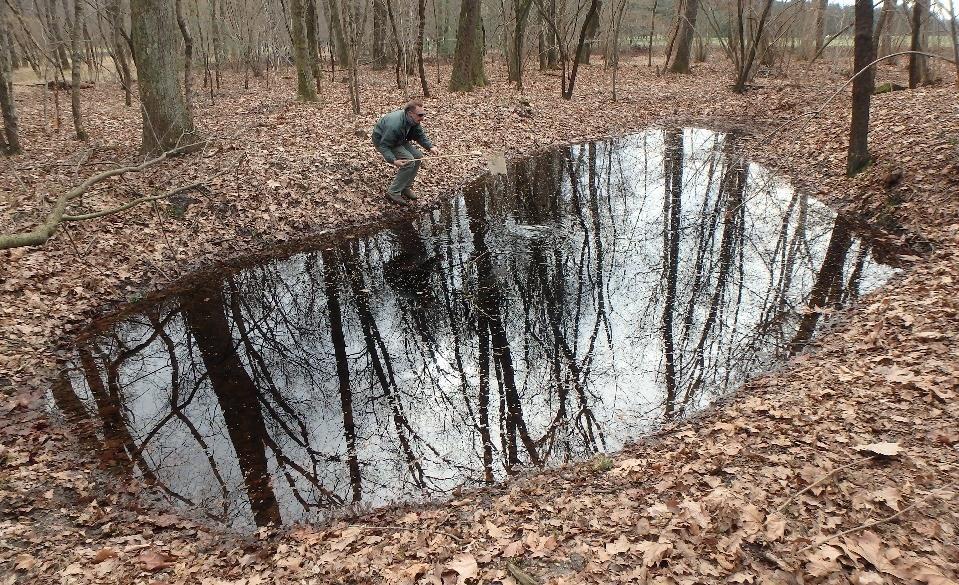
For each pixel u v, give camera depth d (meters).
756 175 12.28
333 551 3.81
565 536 3.62
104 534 4.13
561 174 13.07
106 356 6.59
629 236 9.65
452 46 30.59
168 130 10.63
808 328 6.53
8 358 6.06
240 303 7.92
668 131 16.78
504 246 9.40
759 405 4.94
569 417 5.56
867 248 8.34
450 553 3.56
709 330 6.82
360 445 5.34
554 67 26.84
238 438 5.43
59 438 5.18
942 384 4.42
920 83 15.07
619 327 7.07
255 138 12.27
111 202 8.99
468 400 5.94
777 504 3.50
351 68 14.72
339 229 9.91
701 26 32.94
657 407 5.57
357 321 7.55
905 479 3.53
